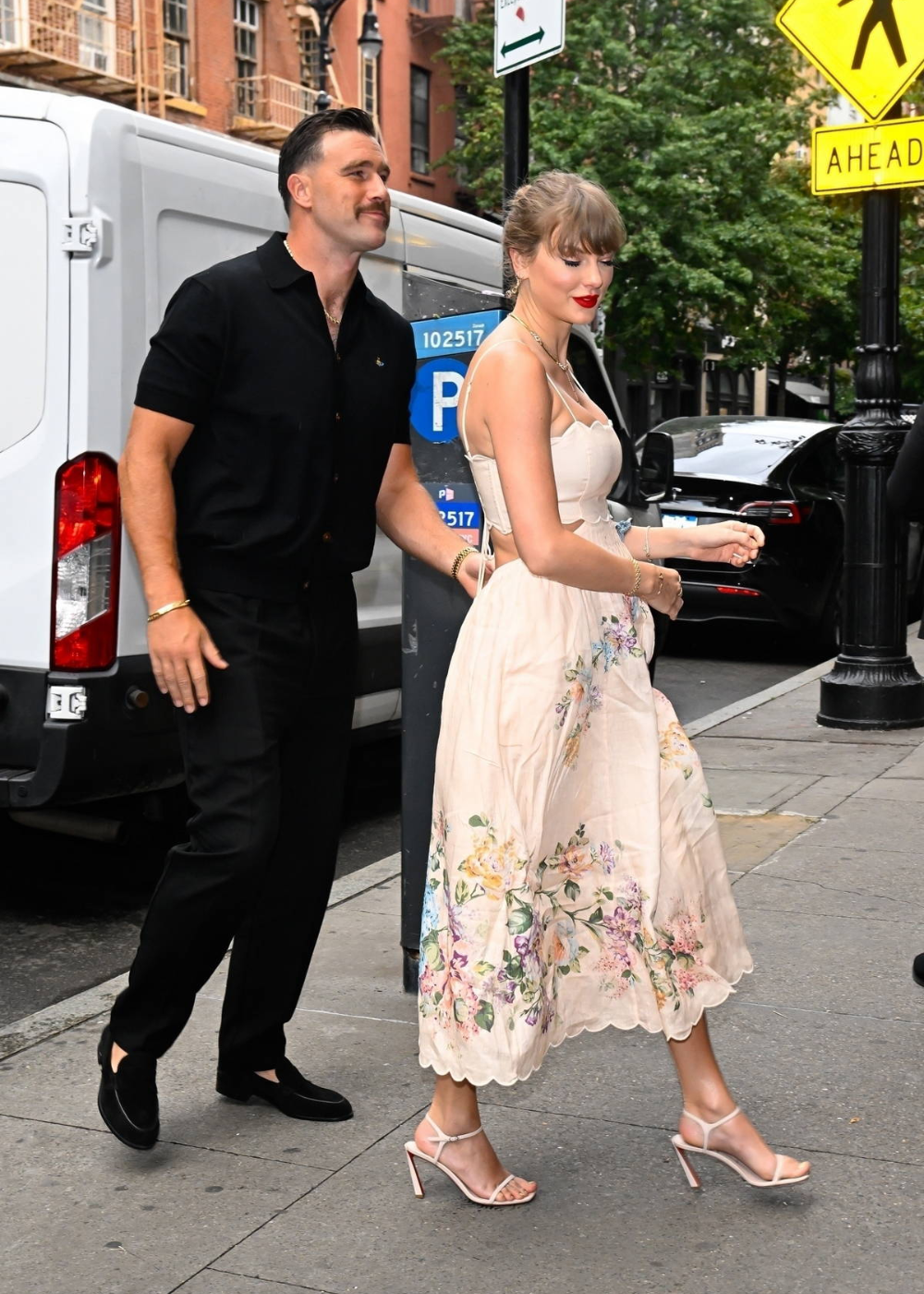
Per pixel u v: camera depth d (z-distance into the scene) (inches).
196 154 202.7
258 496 120.8
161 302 195.6
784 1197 116.9
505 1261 108.1
